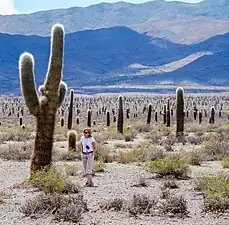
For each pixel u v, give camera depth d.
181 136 34.94
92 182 16.72
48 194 14.11
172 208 12.45
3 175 19.78
